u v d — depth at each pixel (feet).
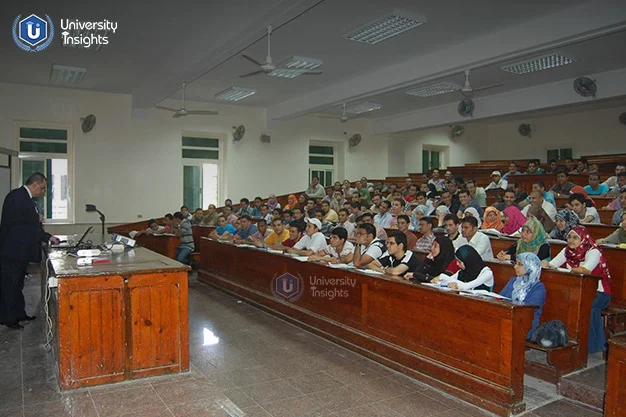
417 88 32.24
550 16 20.26
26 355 12.80
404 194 33.35
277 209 29.94
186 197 39.14
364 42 22.81
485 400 9.98
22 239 14.89
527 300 11.39
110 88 33.83
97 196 34.81
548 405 10.15
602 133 43.47
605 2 18.45
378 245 14.78
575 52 25.70
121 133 35.65
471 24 21.33
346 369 12.26
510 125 51.31
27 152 32.96
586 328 11.32
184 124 38.14
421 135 49.90
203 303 19.63
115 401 9.74
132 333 10.75
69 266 11.09
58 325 10.16
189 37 23.11
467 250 11.91
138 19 20.66
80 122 34.19
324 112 42.27
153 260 12.19
